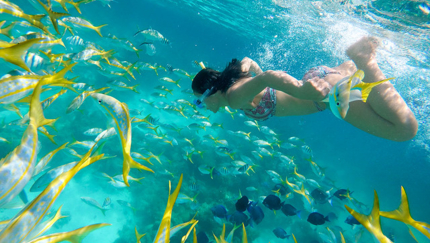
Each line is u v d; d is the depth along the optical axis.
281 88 2.20
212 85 2.67
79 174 10.28
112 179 7.32
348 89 1.63
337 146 34.28
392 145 45.84
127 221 9.35
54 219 1.28
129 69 7.77
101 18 34.94
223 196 10.52
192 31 62.69
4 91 1.90
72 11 31.72
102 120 12.68
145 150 8.73
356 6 10.47
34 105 1.30
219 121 20.47
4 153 8.77
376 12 10.09
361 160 33.91
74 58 6.58
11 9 2.88
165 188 10.14
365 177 27.77
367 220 1.09
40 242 0.98
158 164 11.24
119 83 7.76
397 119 2.60
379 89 2.60
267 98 2.84
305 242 11.13
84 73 16.69
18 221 0.94
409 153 40.62
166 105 9.92
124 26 36.94
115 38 9.28
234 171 8.49
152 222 9.17
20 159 1.28
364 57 2.75
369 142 51.53
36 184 3.96
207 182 11.45
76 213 9.26
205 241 5.20
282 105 2.86
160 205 9.52
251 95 2.42
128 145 1.07
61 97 13.18
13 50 1.20
